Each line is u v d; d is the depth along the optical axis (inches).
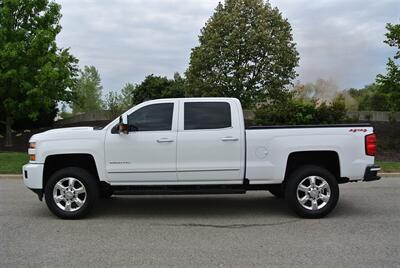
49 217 311.0
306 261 210.2
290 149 299.3
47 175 314.2
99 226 283.6
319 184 302.2
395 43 846.5
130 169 299.7
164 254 222.7
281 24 1239.5
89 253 225.3
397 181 493.4
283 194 341.1
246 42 1187.3
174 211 329.7
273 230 270.5
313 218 300.5
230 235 259.4
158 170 299.6
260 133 300.4
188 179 301.0
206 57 1182.9
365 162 300.7
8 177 533.0
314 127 301.4
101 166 301.4
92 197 301.4
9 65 753.6
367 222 289.7
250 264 206.4
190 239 251.1
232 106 305.4
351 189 433.7
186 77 1269.7
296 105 750.5
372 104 1551.4
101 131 304.7
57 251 229.0
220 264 206.7
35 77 752.3
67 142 302.7
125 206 349.4
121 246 237.6
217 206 347.9
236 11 1203.2
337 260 211.5
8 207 347.9
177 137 299.7
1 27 764.6
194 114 304.7
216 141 299.3
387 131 1006.4
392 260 211.3
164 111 306.0
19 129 1283.2
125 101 1653.5
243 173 300.2
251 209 335.0
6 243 244.5
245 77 1190.3
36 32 773.9
